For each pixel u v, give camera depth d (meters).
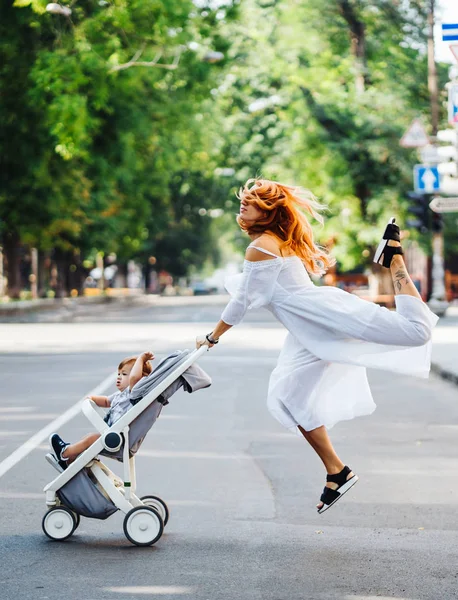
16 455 9.91
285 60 43.31
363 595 5.55
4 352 22.89
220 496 8.14
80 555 6.36
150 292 100.81
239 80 48.00
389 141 40.19
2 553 6.40
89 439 6.78
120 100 36.91
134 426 6.77
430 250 40.97
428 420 12.77
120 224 51.62
